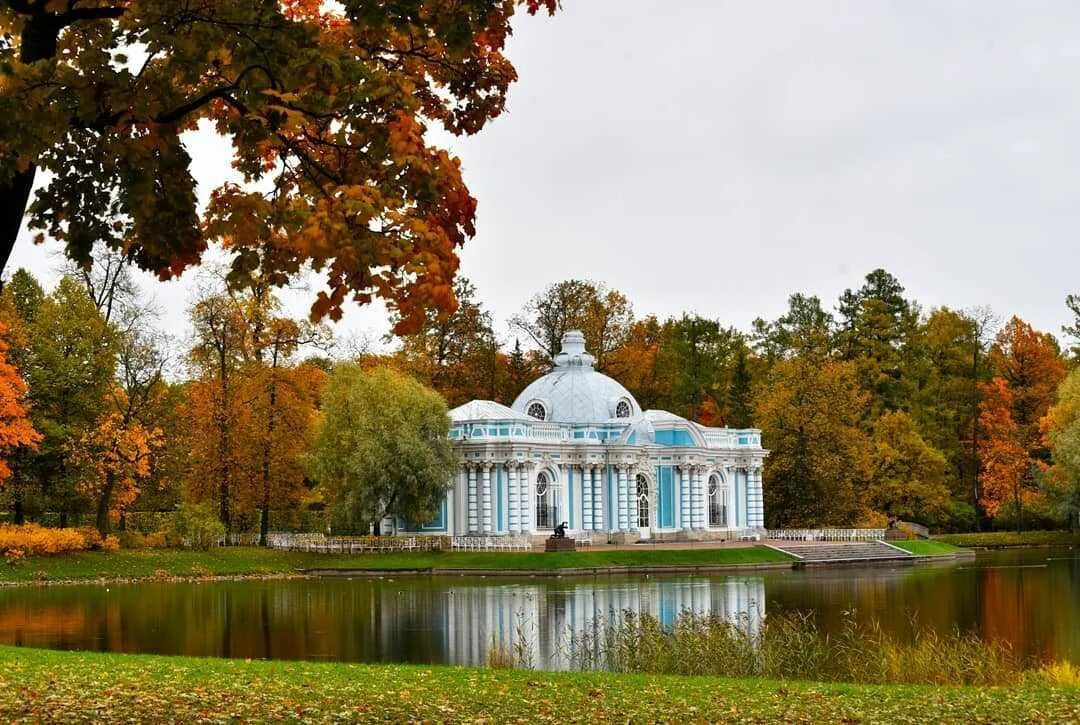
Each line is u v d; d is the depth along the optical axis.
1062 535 111.00
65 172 18.59
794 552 85.25
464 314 116.81
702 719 21.50
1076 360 121.88
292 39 17.08
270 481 84.00
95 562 71.69
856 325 129.50
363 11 17.41
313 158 18.86
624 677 28.44
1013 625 46.72
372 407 85.69
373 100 17.75
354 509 83.88
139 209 18.11
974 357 121.50
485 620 48.78
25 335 75.06
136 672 26.53
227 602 56.28
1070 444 97.19
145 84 17.44
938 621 48.06
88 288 79.75
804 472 105.25
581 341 104.38
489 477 89.12
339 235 15.99
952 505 113.00
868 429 117.25
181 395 97.75
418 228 16.53
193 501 83.44
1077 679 29.80
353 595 60.44
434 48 20.45
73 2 17.84
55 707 20.36
